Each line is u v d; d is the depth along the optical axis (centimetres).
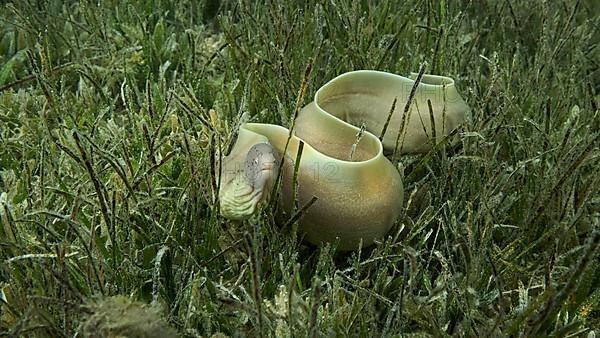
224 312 32
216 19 62
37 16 56
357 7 53
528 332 29
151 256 35
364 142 37
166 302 33
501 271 35
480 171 41
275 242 34
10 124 47
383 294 34
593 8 64
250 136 35
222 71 53
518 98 47
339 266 36
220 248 36
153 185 39
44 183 39
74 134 32
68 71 52
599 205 38
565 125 43
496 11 59
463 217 39
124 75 49
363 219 34
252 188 32
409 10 58
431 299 32
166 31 58
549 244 36
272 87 48
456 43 54
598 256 35
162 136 44
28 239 34
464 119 41
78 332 28
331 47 52
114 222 33
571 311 32
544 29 52
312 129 38
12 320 30
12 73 52
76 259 33
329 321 31
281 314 31
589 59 54
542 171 39
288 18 54
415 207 39
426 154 41
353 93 41
